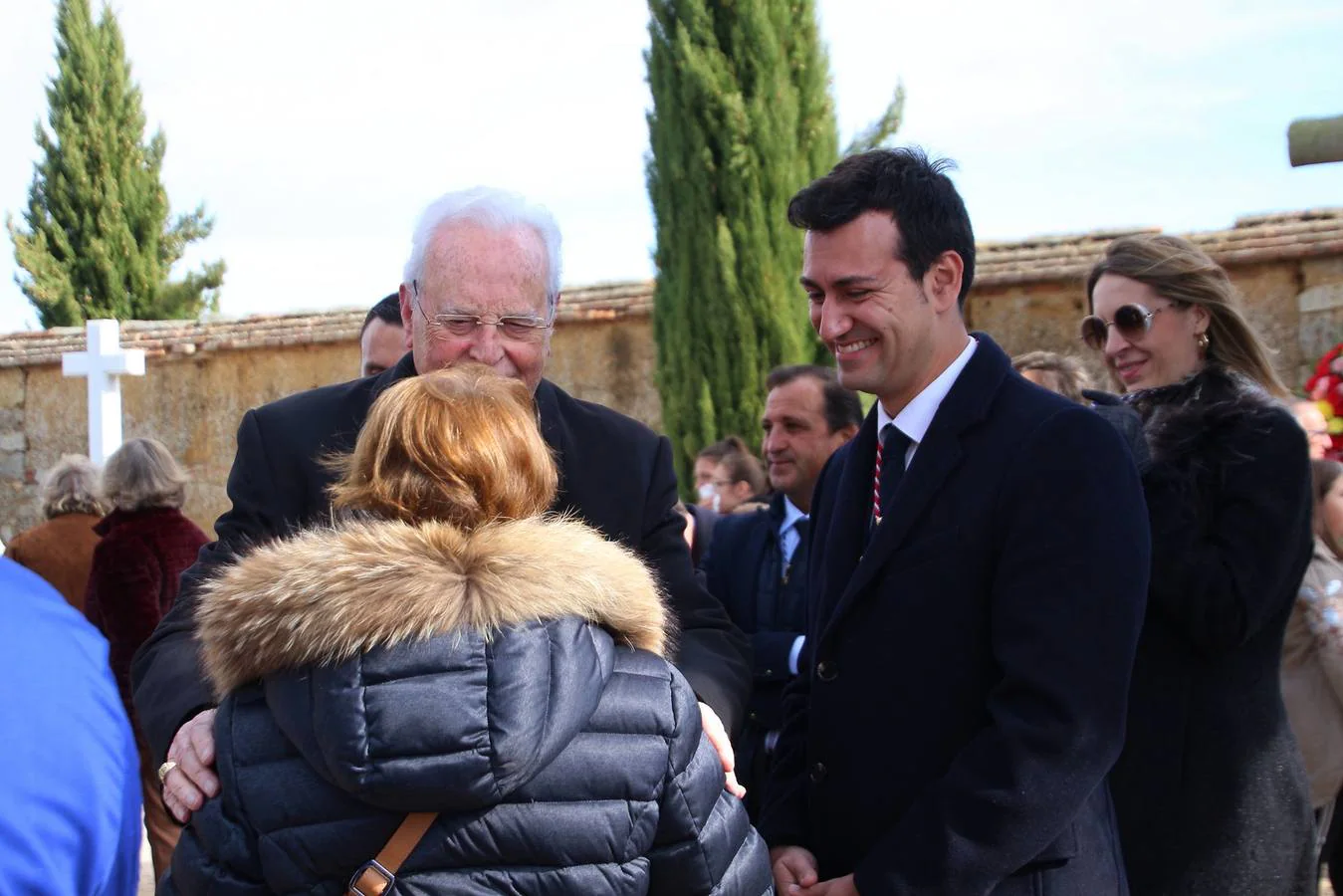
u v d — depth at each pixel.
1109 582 1.79
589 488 2.28
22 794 1.15
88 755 1.20
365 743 1.37
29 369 10.89
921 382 2.02
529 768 1.39
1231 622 2.14
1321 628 3.08
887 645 1.94
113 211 18.28
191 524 4.55
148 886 5.00
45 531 5.05
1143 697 2.23
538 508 1.64
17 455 10.94
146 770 4.27
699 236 7.28
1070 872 1.87
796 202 2.03
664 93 7.44
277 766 1.46
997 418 1.94
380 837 1.41
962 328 2.06
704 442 7.20
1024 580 1.82
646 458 2.37
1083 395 2.64
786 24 7.29
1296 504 2.22
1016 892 1.83
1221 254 7.00
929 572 1.91
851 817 1.97
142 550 4.34
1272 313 6.99
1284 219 7.29
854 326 1.98
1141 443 2.32
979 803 1.75
